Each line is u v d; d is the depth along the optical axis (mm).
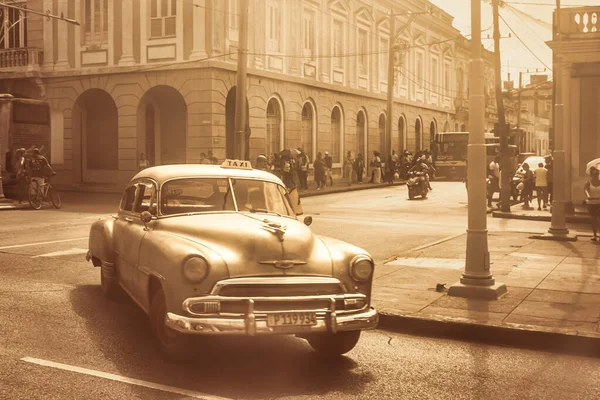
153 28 31266
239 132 24516
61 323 7680
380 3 46625
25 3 34375
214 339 7246
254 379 5965
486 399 5617
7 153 25719
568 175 21469
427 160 45906
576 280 10508
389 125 41719
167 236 6586
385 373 6270
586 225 20094
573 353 7160
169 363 6324
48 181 23250
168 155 34406
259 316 5832
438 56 57812
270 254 6160
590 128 21422
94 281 10180
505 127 23406
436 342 7504
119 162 32094
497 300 9016
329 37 40438
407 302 8836
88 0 32781
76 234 15516
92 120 34625
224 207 7305
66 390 5508
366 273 6402
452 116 61594
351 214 22672
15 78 33906
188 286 5906
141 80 31484
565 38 21000
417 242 15680
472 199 9375
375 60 46281
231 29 31438
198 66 30062
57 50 33656
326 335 6699
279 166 31875
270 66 34812
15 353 6484
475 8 9484
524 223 20703
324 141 40125
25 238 14742
